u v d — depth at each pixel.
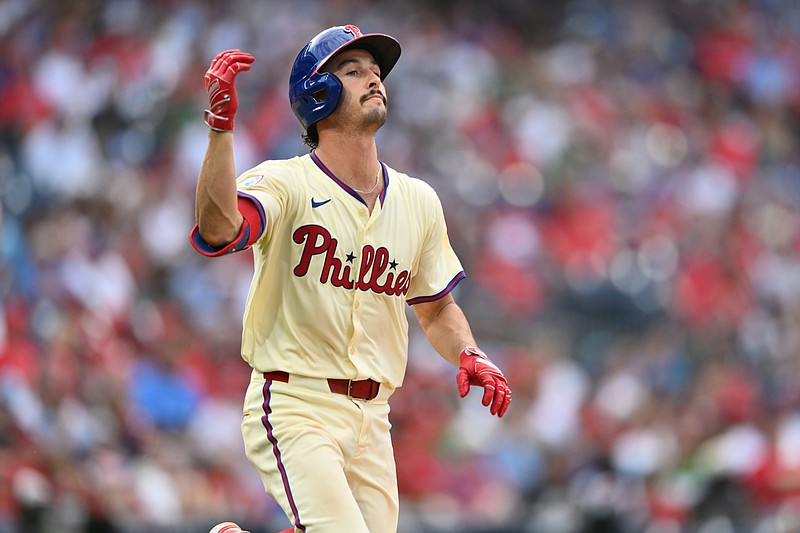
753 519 32.66
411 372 39.66
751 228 57.34
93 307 34.06
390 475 14.53
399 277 14.41
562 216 52.16
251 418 14.06
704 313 50.94
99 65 46.56
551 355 44.62
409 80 53.81
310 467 13.43
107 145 43.62
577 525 32.56
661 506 33.16
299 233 13.77
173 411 34.38
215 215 12.45
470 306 46.34
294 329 13.84
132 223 39.25
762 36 70.94
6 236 35.34
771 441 34.50
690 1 69.75
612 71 63.50
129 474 29.81
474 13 62.62
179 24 49.47
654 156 58.38
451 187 50.34
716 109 64.94
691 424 38.19
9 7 45.97
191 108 45.66
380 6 58.59
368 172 14.25
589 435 39.31
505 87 57.56
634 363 43.81
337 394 13.95
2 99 43.59
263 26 52.12
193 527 28.77
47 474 27.45
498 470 37.97
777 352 49.38
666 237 53.38
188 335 37.31
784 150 65.94
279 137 47.91
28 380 29.30
